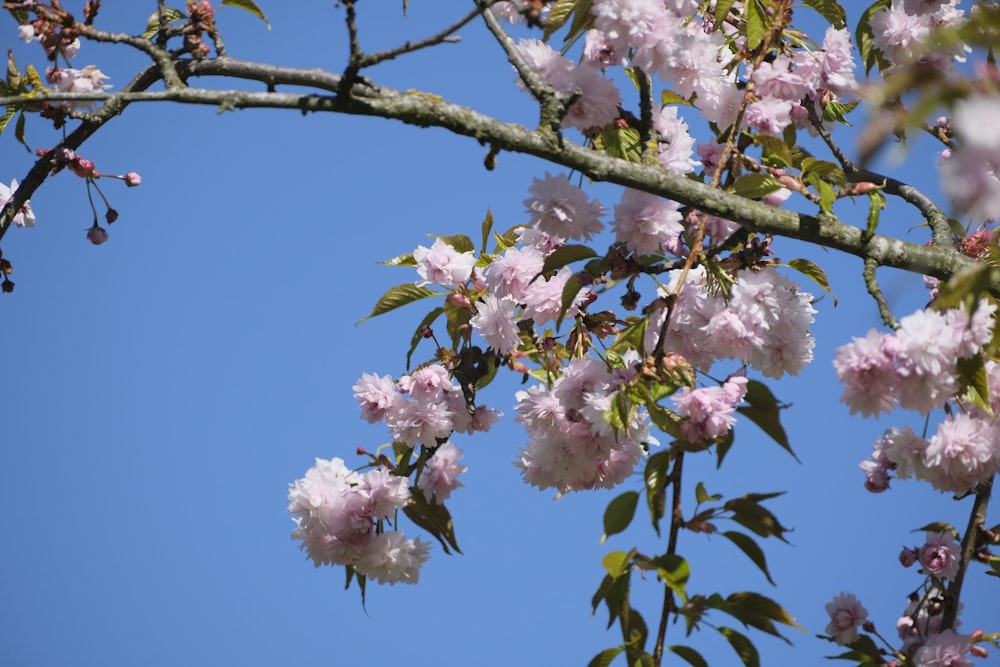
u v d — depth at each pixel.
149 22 2.63
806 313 2.60
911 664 2.67
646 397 2.54
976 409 2.55
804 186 2.57
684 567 2.53
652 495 2.55
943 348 2.48
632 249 2.59
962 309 2.48
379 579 2.68
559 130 2.52
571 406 2.61
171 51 2.59
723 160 2.59
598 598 2.55
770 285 2.58
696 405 2.54
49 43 2.60
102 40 2.56
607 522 2.56
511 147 2.51
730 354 2.59
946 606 2.67
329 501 2.68
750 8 2.67
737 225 2.63
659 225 2.56
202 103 2.50
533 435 2.64
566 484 2.65
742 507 2.54
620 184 2.53
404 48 2.47
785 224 2.55
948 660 2.64
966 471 2.54
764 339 2.59
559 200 2.57
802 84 2.66
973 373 2.48
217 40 2.59
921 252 2.57
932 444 2.54
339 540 2.68
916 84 1.98
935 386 2.48
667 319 2.54
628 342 2.55
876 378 2.49
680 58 2.63
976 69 1.95
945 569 2.68
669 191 2.54
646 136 2.59
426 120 2.50
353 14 2.47
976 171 2.08
